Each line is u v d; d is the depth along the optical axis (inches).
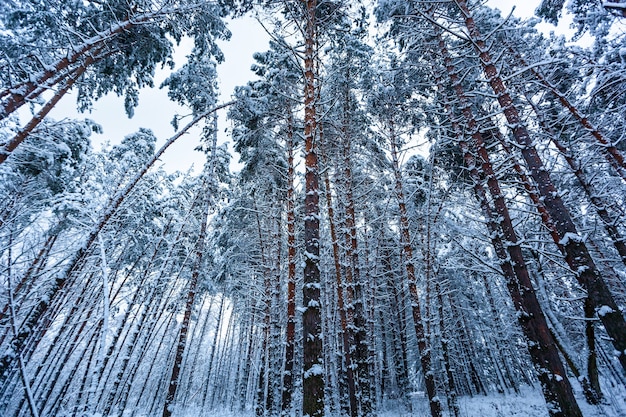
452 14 426.9
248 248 780.0
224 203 748.6
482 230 523.5
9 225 262.4
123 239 628.1
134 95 477.7
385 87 509.4
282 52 526.6
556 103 442.0
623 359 242.1
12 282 127.4
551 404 236.4
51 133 366.3
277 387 632.4
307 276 260.5
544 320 257.9
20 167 388.5
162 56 455.5
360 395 383.9
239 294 964.0
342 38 494.3
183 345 507.2
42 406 442.6
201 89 613.0
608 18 407.8
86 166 609.0
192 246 789.2
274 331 583.2
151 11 395.5
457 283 787.4
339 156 551.5
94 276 453.4
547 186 298.7
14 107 288.7
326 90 522.6
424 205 525.7
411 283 420.5
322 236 649.6
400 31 465.1
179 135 351.3
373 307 573.6
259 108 530.0
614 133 423.5
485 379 900.6
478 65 366.6
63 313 459.8
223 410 902.4
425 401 673.0
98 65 419.8
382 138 526.3
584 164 400.8
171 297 855.1
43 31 354.3
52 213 321.7
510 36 449.1
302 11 391.2
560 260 435.8
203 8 418.0
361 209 579.2
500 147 462.9
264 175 605.3
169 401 466.3
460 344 808.9
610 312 253.6
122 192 295.3
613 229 381.4
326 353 633.0
